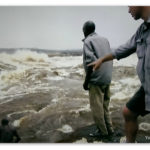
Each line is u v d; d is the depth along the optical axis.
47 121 2.00
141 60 1.33
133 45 1.38
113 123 2.01
